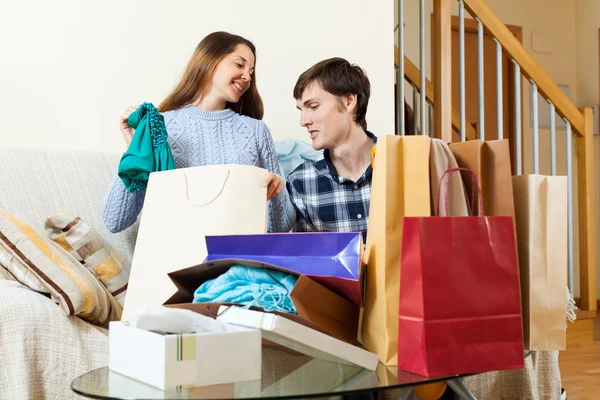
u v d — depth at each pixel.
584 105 5.25
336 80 2.59
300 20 2.67
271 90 2.60
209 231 1.66
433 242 1.03
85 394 0.94
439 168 1.17
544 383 2.02
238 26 2.56
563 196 1.23
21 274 1.59
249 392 0.92
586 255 3.52
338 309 1.20
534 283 1.19
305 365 1.10
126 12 2.39
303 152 2.57
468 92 4.92
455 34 4.89
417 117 3.18
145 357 0.99
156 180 1.78
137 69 2.40
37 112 2.27
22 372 1.39
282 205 2.20
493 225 1.08
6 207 2.01
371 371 1.05
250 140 2.34
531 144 5.05
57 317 1.47
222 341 0.99
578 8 5.31
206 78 2.44
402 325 1.06
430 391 1.37
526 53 3.21
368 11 2.81
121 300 1.89
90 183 2.16
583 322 3.46
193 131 2.31
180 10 2.47
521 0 5.17
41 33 2.28
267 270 1.21
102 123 2.36
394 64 2.99
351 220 2.47
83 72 2.33
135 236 2.16
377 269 1.16
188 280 1.28
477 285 1.05
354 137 2.61
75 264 1.69
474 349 1.04
